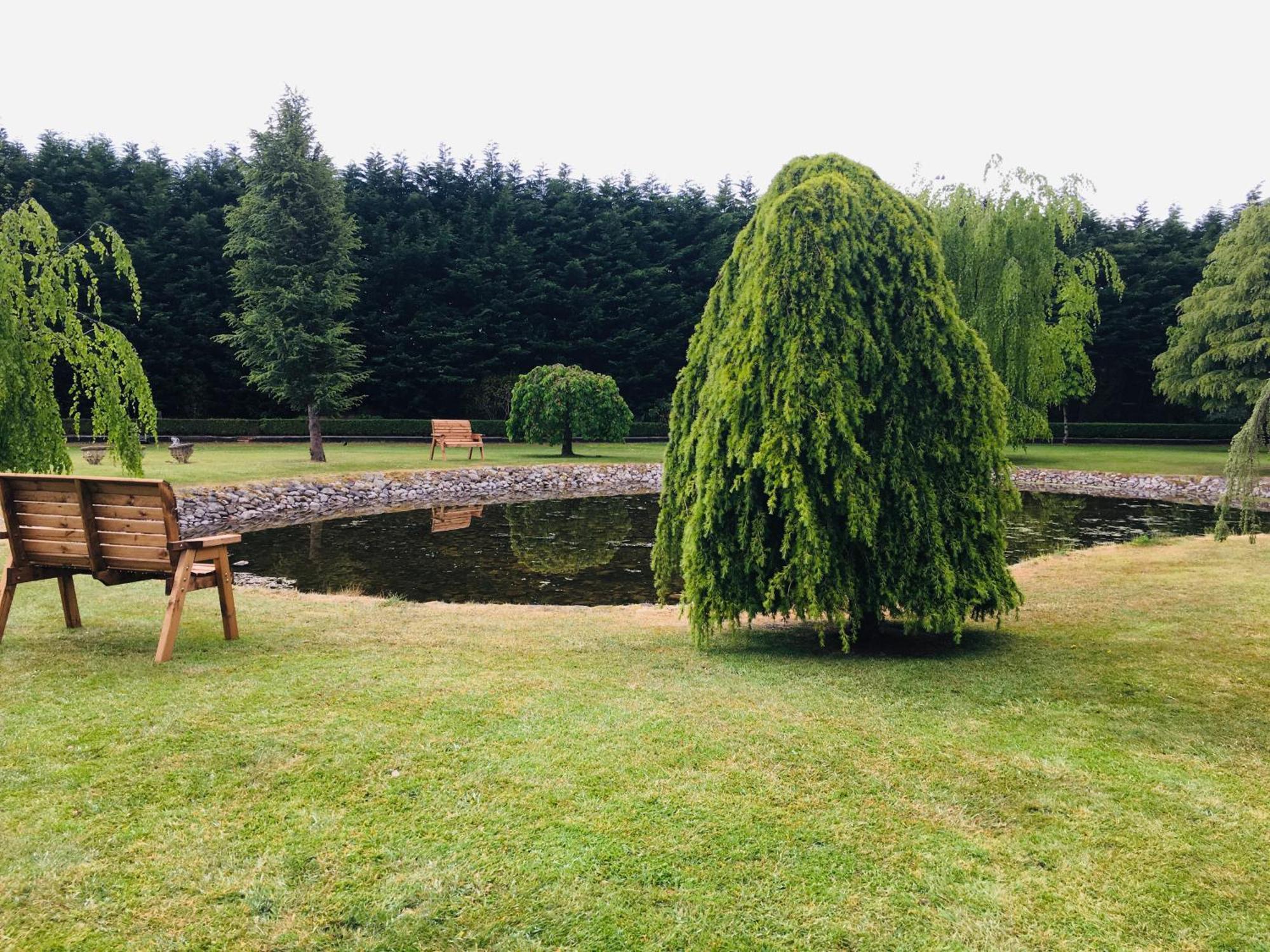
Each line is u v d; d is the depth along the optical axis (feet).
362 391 118.32
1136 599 21.03
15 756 9.95
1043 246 74.38
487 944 6.68
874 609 16.48
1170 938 6.87
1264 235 76.23
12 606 19.27
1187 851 8.20
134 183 103.81
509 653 15.93
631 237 129.08
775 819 8.71
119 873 7.53
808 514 15.17
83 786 9.18
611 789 9.36
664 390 131.34
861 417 16.08
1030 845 8.30
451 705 12.12
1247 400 78.84
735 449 16.10
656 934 6.85
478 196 131.75
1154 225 132.98
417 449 91.97
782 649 16.99
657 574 19.31
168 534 14.61
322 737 10.71
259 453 80.07
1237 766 10.23
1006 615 19.04
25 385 28.45
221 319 106.01
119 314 99.04
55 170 98.63
